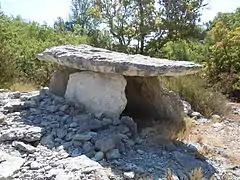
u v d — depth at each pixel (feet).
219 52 48.39
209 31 58.75
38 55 20.48
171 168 14.37
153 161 14.69
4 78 31.58
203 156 16.15
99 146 14.42
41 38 55.62
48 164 13.28
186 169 14.58
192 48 64.13
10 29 44.34
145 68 16.69
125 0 54.34
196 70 18.72
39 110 17.88
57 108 17.97
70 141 15.19
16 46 39.93
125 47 54.54
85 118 16.90
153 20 54.80
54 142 15.16
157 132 17.66
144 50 56.59
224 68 48.01
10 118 16.89
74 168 12.82
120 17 55.57
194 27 56.75
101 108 17.57
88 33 58.80
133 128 16.83
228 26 60.34
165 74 17.19
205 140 18.94
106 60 16.94
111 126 16.52
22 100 19.26
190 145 16.84
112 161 13.98
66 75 20.51
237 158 16.84
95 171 12.73
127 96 22.12
